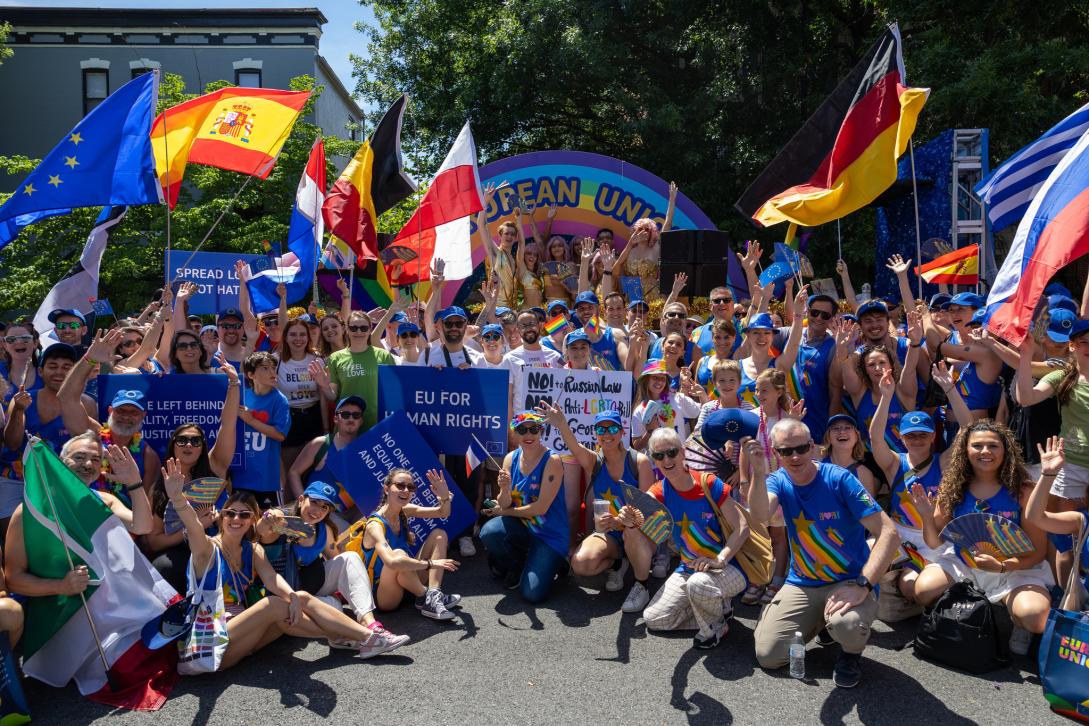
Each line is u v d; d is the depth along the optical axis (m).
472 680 5.08
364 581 5.76
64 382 6.02
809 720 4.58
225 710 4.73
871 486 5.99
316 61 26.17
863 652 5.39
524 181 13.13
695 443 6.40
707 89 17.45
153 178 7.05
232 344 8.10
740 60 18.11
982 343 6.61
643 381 7.28
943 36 15.62
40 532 4.90
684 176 17.84
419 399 7.20
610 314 8.79
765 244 17.56
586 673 5.16
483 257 12.85
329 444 7.28
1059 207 5.94
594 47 16.81
